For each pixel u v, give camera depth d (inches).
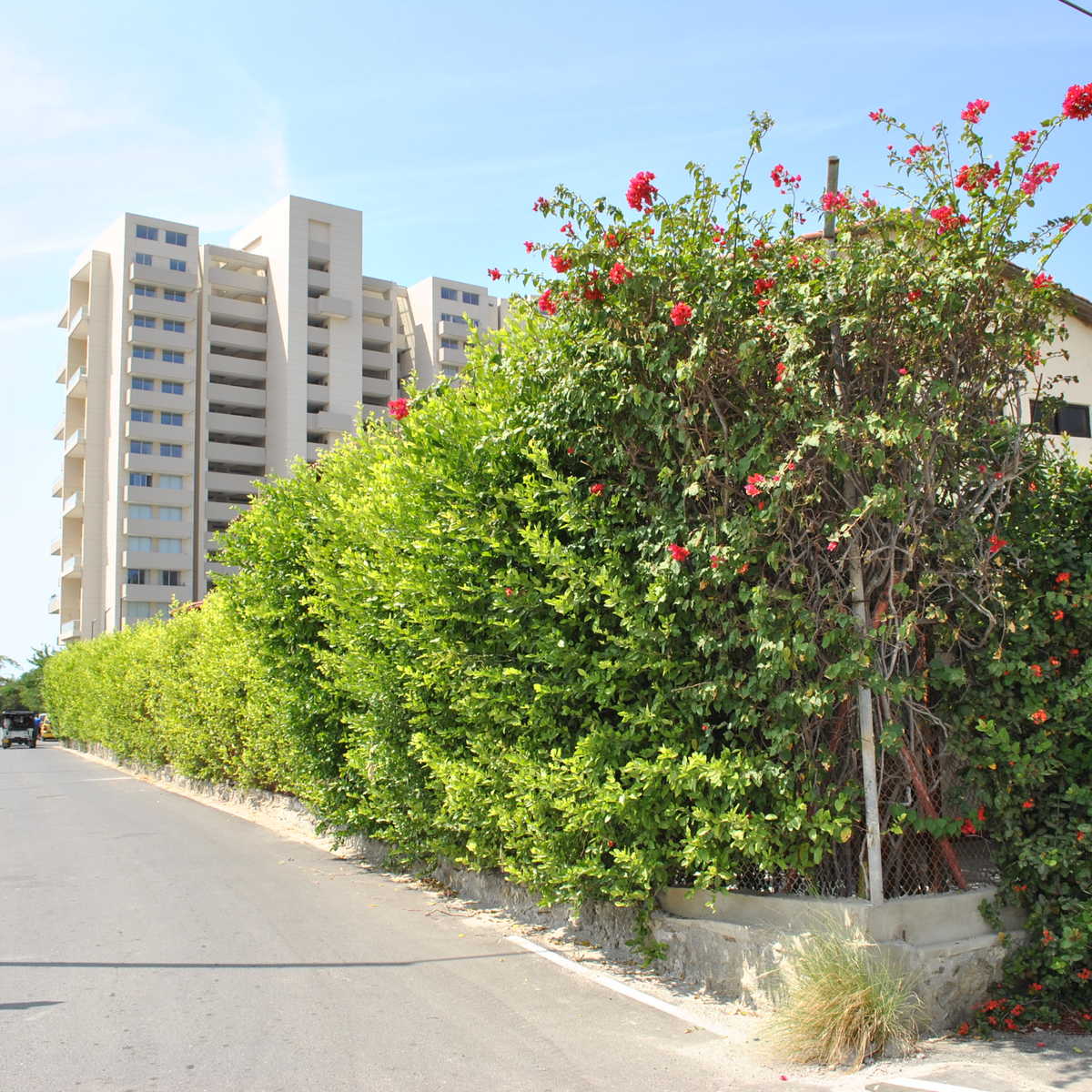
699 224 237.6
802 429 218.1
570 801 252.2
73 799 823.1
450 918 329.7
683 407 232.7
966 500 230.5
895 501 208.5
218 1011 231.1
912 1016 202.5
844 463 209.5
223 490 2834.6
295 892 379.9
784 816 225.3
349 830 452.1
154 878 413.7
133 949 290.4
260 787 697.0
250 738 663.1
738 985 230.8
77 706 1774.1
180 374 2802.7
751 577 229.3
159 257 2822.3
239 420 2871.6
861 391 224.2
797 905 226.7
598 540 256.5
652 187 234.4
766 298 224.1
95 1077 190.9
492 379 310.5
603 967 264.1
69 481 3075.8
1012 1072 184.9
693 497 242.2
